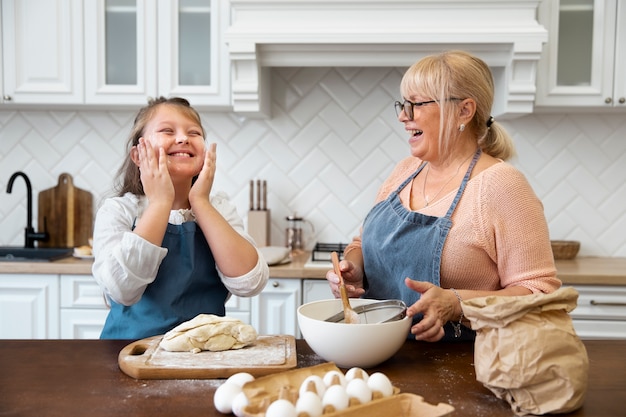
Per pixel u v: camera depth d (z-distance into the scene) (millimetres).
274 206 2691
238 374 875
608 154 2605
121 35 2418
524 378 806
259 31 2223
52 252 2592
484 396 884
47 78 2416
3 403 840
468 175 1272
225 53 2385
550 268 1179
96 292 2238
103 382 930
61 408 823
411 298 1292
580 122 2600
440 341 1212
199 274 1328
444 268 1262
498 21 2211
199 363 974
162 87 2402
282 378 855
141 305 1290
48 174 2705
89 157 2699
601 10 2305
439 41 2186
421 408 766
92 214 2703
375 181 2666
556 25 2311
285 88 2650
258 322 2211
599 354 1099
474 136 1343
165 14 2379
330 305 1198
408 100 1303
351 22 2230
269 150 2678
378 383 816
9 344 1145
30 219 2615
